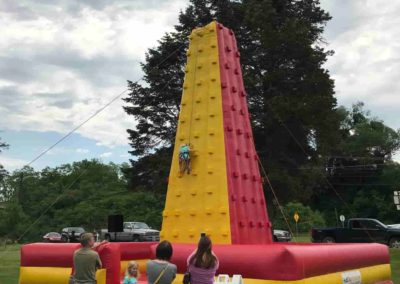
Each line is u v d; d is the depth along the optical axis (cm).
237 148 1033
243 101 1115
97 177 8994
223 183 984
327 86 3616
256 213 1029
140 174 3809
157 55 3634
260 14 3544
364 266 1005
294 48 3506
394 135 8181
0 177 7712
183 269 820
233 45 1146
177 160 1059
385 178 7500
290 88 3572
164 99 3681
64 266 950
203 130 1041
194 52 1118
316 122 3456
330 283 815
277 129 3516
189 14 3709
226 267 775
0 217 7362
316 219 6838
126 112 3772
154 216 6856
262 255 752
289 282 727
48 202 8181
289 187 3422
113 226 1609
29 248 988
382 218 7319
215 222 964
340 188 7762
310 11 3931
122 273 1062
